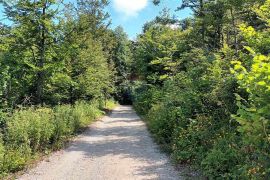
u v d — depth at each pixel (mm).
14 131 11828
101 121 27375
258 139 4840
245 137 5008
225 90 10727
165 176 9523
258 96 5008
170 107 16234
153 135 17391
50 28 17891
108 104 51875
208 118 11609
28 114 13656
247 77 4793
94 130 21094
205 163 8547
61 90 24453
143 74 33156
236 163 8016
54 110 18672
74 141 16516
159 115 17047
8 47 18172
